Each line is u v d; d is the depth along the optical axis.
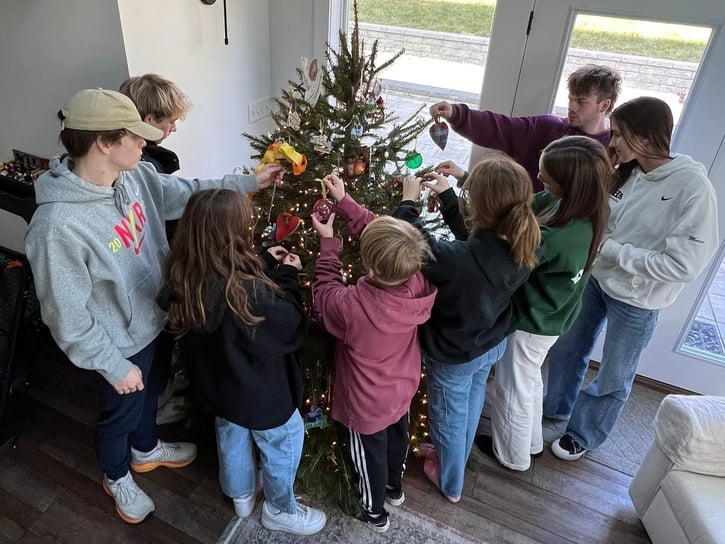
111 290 1.44
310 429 2.00
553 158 1.46
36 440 2.12
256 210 1.75
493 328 1.58
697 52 1.96
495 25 2.18
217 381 1.46
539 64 2.18
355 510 1.92
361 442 1.67
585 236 1.46
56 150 2.35
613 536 1.95
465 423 1.79
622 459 2.26
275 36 2.65
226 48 2.43
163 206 1.64
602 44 2.08
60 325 1.33
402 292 1.39
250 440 1.76
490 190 1.33
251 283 1.31
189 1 2.17
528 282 1.60
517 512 2.01
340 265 1.52
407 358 1.58
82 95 1.27
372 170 1.77
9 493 1.93
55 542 1.80
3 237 2.90
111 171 1.34
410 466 2.14
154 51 2.09
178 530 1.86
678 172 1.65
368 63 1.71
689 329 2.46
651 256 1.69
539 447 2.19
